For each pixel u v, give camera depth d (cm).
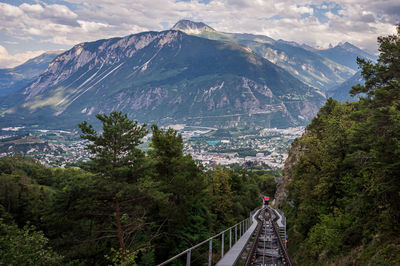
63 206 2091
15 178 5806
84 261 2186
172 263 2397
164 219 2630
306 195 3253
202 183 3116
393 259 1205
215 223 4100
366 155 1692
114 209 2223
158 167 2877
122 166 2222
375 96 1720
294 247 3209
